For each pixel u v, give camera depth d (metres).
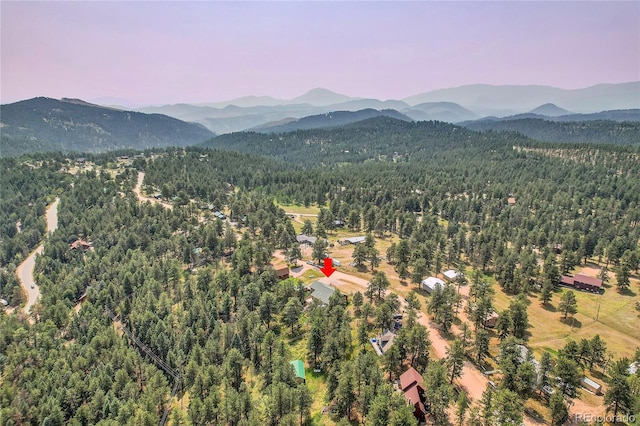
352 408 67.56
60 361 90.75
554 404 59.62
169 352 89.88
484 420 58.84
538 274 125.56
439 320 94.69
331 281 126.56
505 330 86.88
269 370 78.00
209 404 69.38
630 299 113.81
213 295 111.50
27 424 76.19
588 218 184.62
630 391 60.47
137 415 69.75
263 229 170.75
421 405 62.94
